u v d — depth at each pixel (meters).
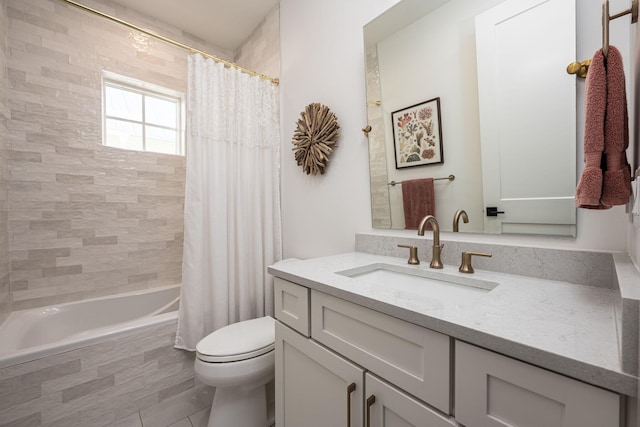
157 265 2.21
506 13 0.91
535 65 0.85
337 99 1.51
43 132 1.77
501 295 0.68
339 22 1.50
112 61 2.02
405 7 1.18
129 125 2.19
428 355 0.57
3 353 1.21
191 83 1.63
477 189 0.99
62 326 1.75
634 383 0.34
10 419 1.17
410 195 1.19
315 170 1.63
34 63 1.74
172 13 2.14
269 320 1.53
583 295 0.68
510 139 0.91
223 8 2.09
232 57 2.64
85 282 1.92
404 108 1.19
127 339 1.47
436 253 1.00
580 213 0.79
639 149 0.47
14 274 1.68
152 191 2.18
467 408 0.51
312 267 1.04
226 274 1.71
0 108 1.56
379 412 0.66
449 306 0.61
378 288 0.75
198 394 1.63
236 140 1.81
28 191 1.73
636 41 0.49
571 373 0.39
